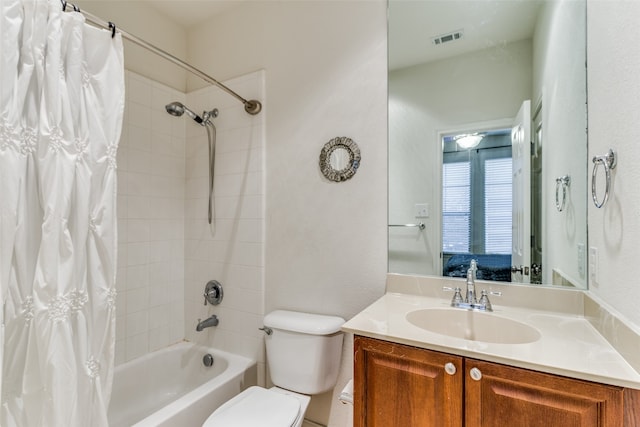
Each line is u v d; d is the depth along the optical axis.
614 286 0.87
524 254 1.29
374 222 1.54
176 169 2.12
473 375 0.84
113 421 1.67
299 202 1.73
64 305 1.00
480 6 1.39
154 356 1.91
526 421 0.78
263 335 1.81
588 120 1.11
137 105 1.90
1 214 0.90
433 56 1.46
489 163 1.36
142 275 1.92
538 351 0.84
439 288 1.39
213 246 2.03
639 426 0.68
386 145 1.52
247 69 1.93
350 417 1.53
